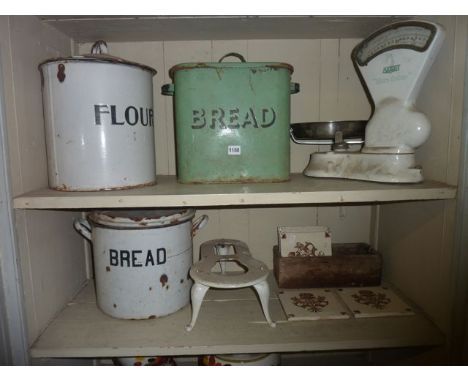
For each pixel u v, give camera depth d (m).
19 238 0.68
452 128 0.69
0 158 0.63
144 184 0.74
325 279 0.94
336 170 0.83
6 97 0.64
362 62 0.78
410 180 0.71
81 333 0.75
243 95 0.76
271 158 0.78
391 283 0.97
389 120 0.73
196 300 0.75
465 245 0.68
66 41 0.90
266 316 0.78
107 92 0.67
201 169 0.77
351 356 1.15
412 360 0.88
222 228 1.06
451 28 0.69
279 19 0.80
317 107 1.00
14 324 0.68
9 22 0.65
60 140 0.68
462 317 0.69
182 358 1.12
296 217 1.06
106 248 0.78
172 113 0.99
